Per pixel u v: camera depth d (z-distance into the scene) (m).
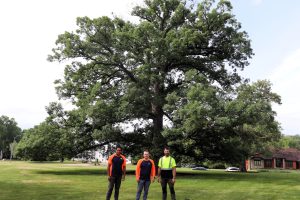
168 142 33.06
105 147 40.06
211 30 37.62
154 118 37.34
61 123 37.97
